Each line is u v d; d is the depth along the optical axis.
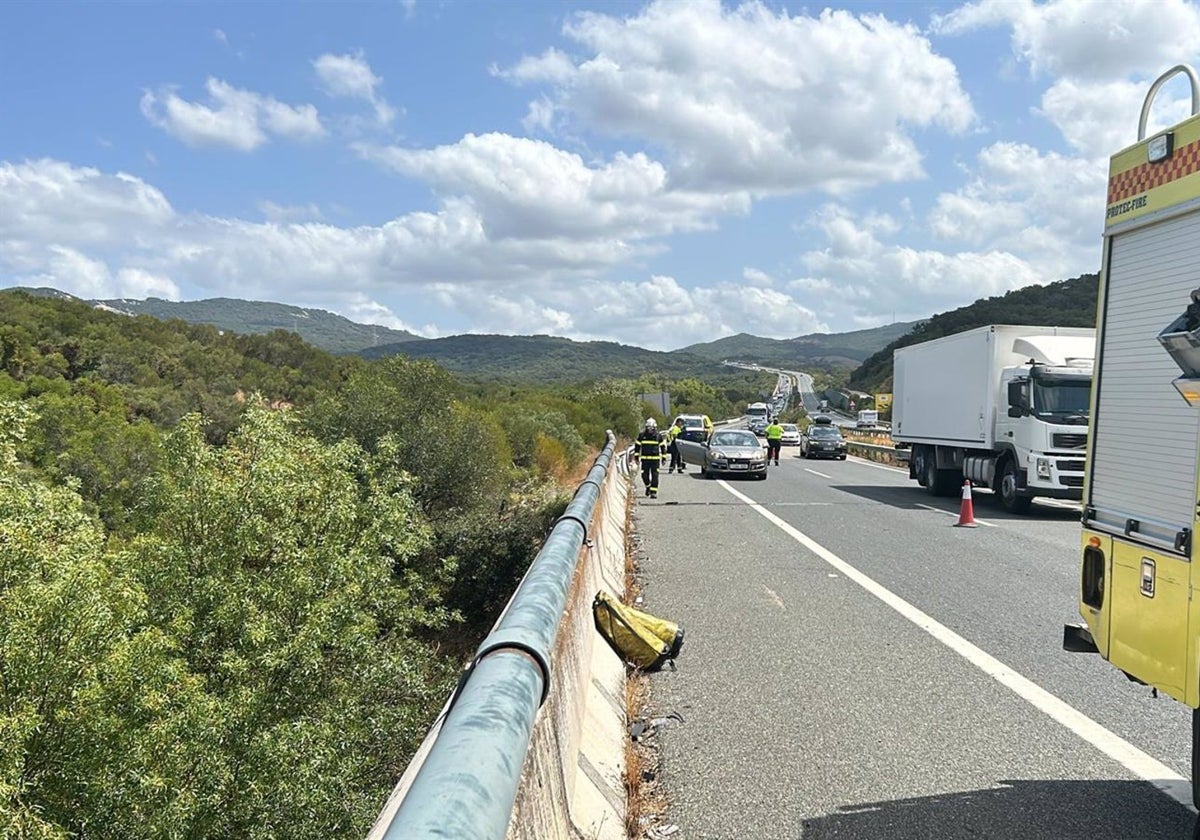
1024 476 17.78
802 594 9.70
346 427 21.00
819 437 40.94
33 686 7.80
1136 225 4.21
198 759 8.57
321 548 11.73
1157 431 3.96
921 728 5.54
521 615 3.36
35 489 9.58
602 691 5.50
